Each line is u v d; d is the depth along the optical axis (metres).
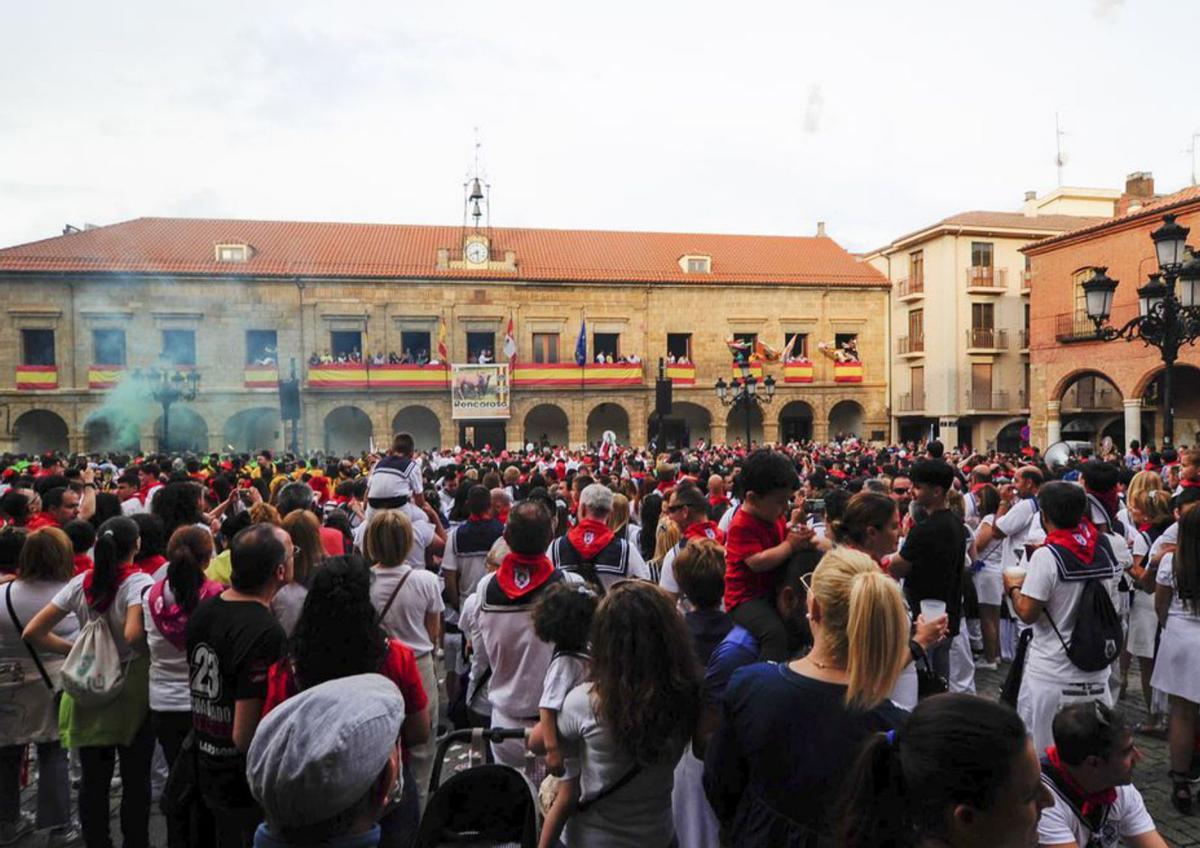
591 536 5.78
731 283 42.19
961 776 1.84
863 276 45.00
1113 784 3.07
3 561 6.01
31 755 7.03
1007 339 41.44
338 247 41.34
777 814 2.68
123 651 4.77
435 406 38.72
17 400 35.53
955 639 7.23
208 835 3.99
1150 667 7.02
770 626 3.82
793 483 4.16
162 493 6.73
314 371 37.41
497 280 39.81
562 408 40.19
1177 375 32.47
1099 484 6.92
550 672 3.47
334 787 2.27
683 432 44.16
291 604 5.23
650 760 3.03
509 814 3.27
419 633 5.14
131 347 36.56
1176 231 11.16
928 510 5.33
